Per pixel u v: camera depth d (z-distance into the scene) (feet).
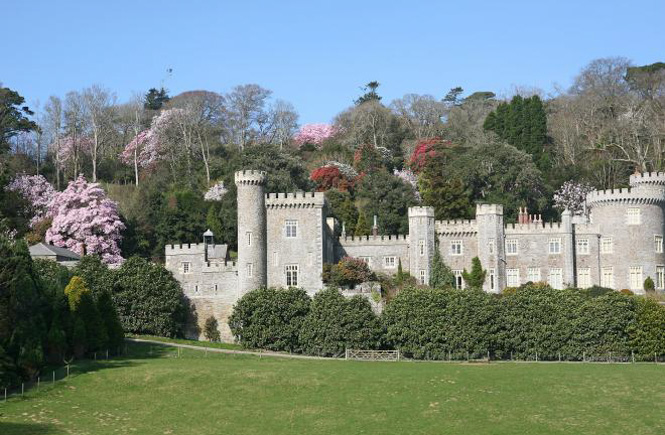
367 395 246.06
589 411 232.53
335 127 601.62
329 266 356.59
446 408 234.79
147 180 494.59
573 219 398.42
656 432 216.95
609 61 585.22
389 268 378.73
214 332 350.02
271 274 355.15
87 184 416.67
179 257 356.79
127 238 415.44
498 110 547.90
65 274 325.42
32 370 253.85
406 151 545.44
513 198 437.99
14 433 212.23
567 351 308.19
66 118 531.50
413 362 296.71
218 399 244.42
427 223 375.66
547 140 533.96
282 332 320.70
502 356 312.50
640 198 374.22
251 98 574.97
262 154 461.37
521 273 377.09
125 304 338.13
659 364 292.40
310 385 254.88
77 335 285.23
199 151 538.47
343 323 312.91
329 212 416.05
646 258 373.20
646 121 504.43
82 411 233.55
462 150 505.66
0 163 442.50
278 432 218.79
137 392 250.37
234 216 424.87
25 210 431.43
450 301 311.88
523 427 220.43
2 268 259.39
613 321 305.94
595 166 489.26
